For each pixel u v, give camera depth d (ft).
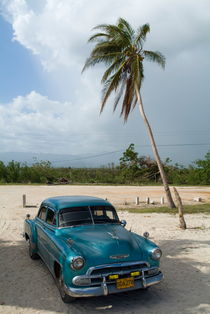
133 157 180.24
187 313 14.47
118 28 60.39
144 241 16.75
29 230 23.27
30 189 112.68
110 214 19.63
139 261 14.78
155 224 39.17
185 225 36.04
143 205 63.41
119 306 15.16
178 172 180.75
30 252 23.09
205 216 47.21
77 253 14.24
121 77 64.03
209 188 128.06
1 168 172.55
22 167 179.01
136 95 65.82
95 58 61.26
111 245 15.01
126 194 91.40
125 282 14.24
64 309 14.76
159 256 15.38
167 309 14.88
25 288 17.40
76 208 18.90
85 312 14.48
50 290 17.12
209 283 18.37
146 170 177.99
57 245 15.80
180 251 25.84
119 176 185.88
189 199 78.02
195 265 21.94
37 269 20.74
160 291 17.10
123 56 62.18
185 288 17.54
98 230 17.31
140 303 15.53
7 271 20.34
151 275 15.17
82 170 220.02
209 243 28.78
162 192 100.94
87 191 103.14
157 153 60.59
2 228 35.73
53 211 19.11
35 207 58.23
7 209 55.16
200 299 16.07
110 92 62.54
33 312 14.42
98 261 14.08
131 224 39.09
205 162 161.27
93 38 61.62
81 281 13.71
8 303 15.39
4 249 25.91
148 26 58.90
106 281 13.99
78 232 16.93
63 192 97.50
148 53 61.98
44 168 189.67
